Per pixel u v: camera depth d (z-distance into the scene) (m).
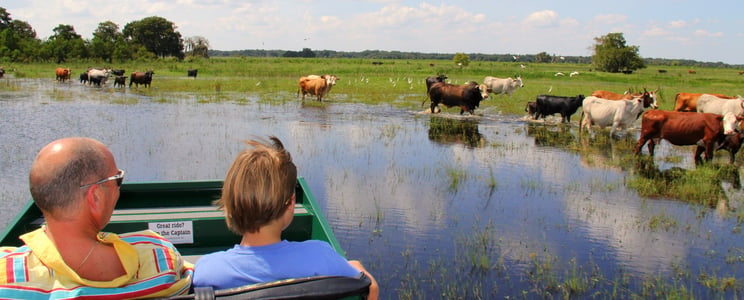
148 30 105.94
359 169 10.48
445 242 6.76
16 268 2.00
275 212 2.18
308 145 12.89
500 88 27.03
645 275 5.96
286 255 2.22
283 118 17.72
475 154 12.38
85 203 1.98
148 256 2.19
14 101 21.09
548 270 5.99
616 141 14.84
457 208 8.16
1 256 2.03
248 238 2.26
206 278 2.24
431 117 19.23
